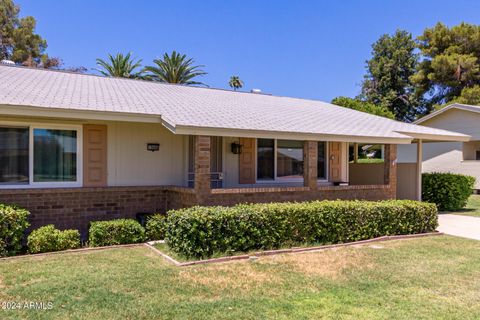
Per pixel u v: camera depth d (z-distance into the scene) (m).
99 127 9.59
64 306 4.54
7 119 8.47
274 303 4.77
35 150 8.80
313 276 5.95
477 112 19.64
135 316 4.29
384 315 4.48
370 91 41.12
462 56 30.77
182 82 33.91
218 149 11.28
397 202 9.74
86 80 12.05
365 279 5.84
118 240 7.90
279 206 7.95
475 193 20.06
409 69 39.69
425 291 5.35
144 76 33.50
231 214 7.18
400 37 40.28
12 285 5.25
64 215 9.04
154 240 8.34
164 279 5.61
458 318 4.44
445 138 13.18
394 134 11.84
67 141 9.20
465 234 9.73
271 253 7.30
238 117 10.02
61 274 5.75
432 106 34.41
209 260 6.63
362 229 8.77
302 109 13.88
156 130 10.34
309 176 10.32
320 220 8.28
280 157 12.33
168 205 10.27
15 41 33.38
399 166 14.73
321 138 10.20
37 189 8.63
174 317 4.30
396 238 9.02
